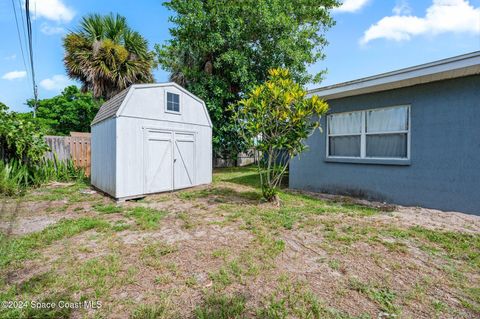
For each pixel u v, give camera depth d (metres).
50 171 7.70
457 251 2.98
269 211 4.69
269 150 5.31
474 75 4.53
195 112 7.73
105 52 10.82
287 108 4.78
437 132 4.97
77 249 3.04
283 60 11.91
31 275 2.44
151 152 6.40
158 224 4.00
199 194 6.45
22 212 4.71
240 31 11.29
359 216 4.44
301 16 12.80
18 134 6.87
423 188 5.16
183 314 1.90
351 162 6.32
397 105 5.53
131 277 2.39
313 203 5.48
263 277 2.40
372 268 2.58
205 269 2.55
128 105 5.88
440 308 1.96
